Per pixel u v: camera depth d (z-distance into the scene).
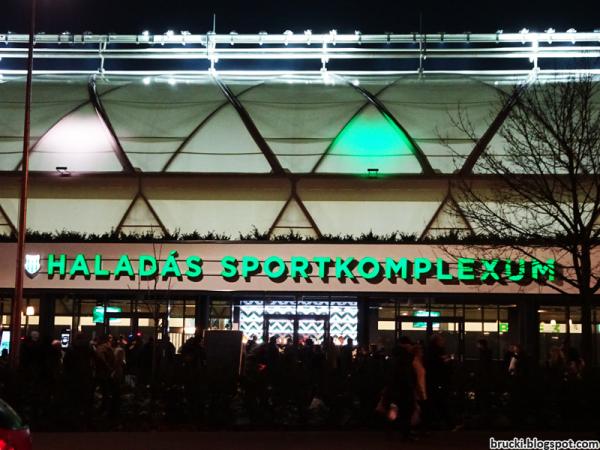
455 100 36.81
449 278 31.00
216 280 31.62
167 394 19.75
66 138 34.69
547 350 31.38
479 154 32.81
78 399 19.28
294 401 19.67
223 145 34.19
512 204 29.05
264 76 42.56
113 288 31.62
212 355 22.56
